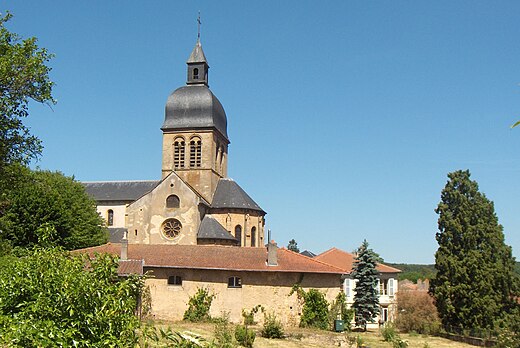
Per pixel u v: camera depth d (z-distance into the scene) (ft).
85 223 177.88
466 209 159.84
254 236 204.03
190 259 141.49
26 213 161.99
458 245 158.51
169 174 191.42
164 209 188.85
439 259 159.84
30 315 36.99
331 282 141.69
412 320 162.71
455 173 164.55
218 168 217.77
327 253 211.20
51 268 40.83
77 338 37.29
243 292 137.08
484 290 150.71
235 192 205.57
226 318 124.88
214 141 213.05
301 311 137.69
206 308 136.15
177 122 212.23
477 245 157.17
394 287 197.47
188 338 39.91
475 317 148.87
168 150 211.61
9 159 96.02
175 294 137.90
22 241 162.09
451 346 132.98
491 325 147.13
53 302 38.55
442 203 164.86
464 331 144.66
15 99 91.20
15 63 88.43
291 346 112.37
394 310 191.52
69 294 38.40
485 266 152.05
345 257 208.13
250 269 136.46
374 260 157.58
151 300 138.00
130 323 39.96
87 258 45.57
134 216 190.29
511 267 154.51
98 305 39.34
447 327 154.61
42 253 43.55
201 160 208.23
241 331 107.45
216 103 217.15
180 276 138.92
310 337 122.31
